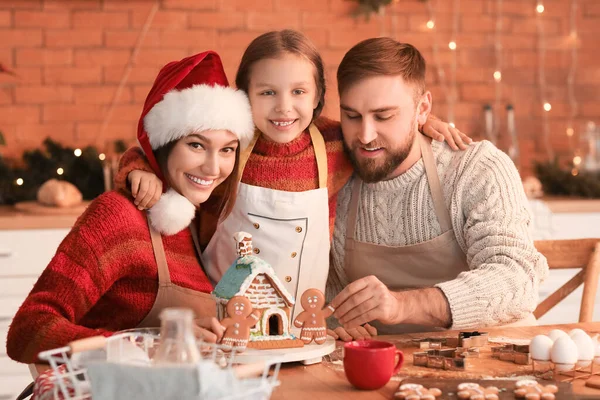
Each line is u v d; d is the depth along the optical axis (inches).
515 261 67.4
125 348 47.7
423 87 73.1
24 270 120.2
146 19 141.5
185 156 61.9
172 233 62.5
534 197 139.9
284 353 52.9
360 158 72.0
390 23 149.6
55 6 138.5
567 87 156.6
